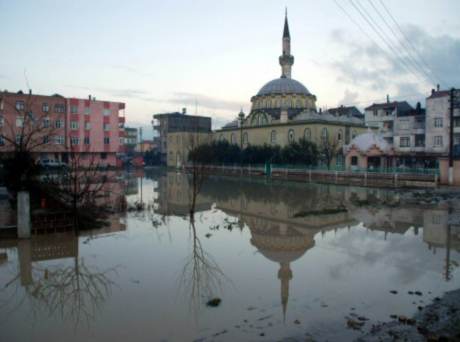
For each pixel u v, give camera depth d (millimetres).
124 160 81250
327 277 10242
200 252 12945
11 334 7109
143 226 17453
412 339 6719
